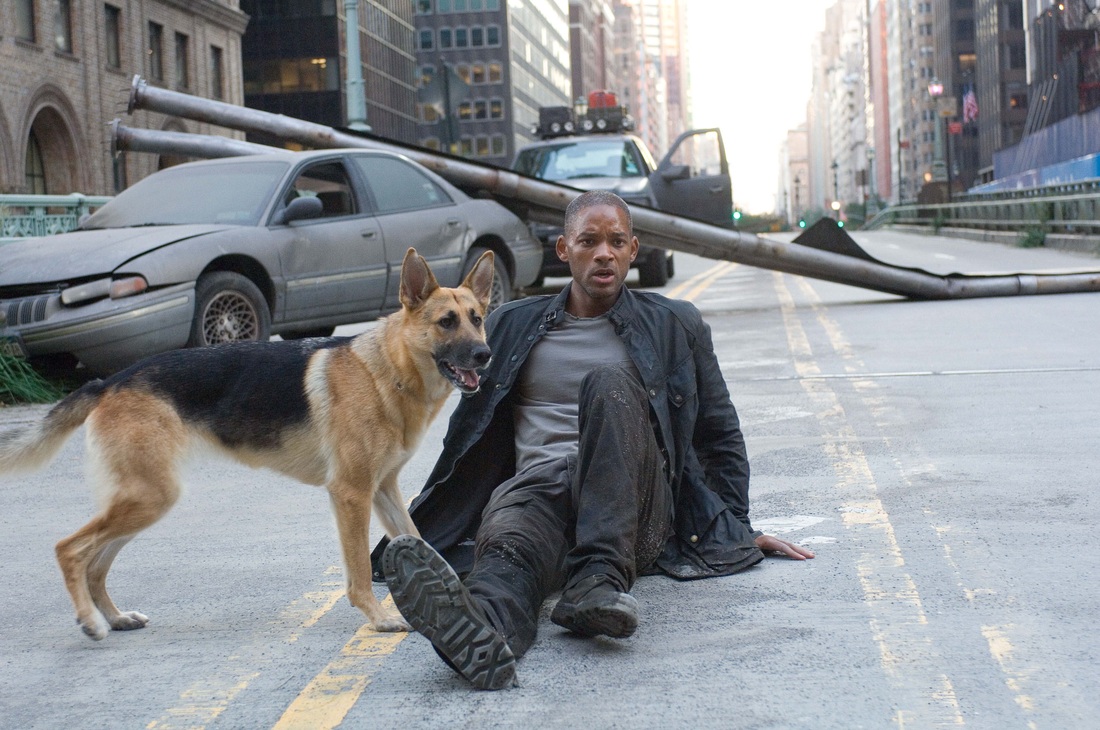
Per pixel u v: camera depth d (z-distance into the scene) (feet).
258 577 15.56
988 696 10.34
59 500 21.08
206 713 10.89
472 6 324.60
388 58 261.44
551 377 14.12
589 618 11.58
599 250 13.84
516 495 12.76
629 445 12.32
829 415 24.90
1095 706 10.02
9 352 31.01
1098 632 11.78
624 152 60.29
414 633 13.08
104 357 30.89
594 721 10.19
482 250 42.24
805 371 30.91
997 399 25.70
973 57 376.48
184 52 137.80
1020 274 48.37
